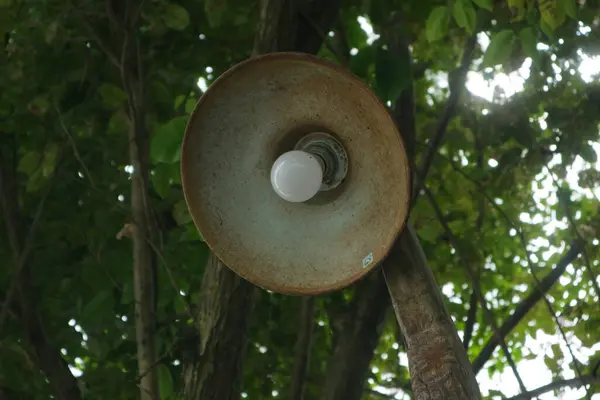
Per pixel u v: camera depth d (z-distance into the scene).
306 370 4.93
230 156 2.37
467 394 2.13
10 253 5.22
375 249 2.23
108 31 4.96
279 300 5.66
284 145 2.39
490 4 3.66
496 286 6.70
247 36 5.21
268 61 2.23
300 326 5.00
